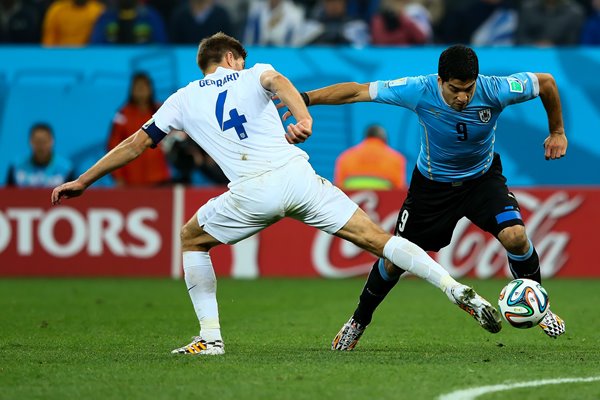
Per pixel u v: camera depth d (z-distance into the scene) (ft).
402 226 93.76
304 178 79.61
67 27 213.66
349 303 137.18
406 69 192.03
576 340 98.68
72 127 192.95
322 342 97.14
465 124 86.38
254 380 69.77
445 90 84.69
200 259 83.35
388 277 87.86
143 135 81.76
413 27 212.23
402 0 211.82
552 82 87.97
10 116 193.47
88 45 206.59
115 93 193.57
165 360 79.92
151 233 178.60
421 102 86.43
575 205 173.88
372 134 180.04
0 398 64.95
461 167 89.40
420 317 120.78
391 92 86.63
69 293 151.74
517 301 80.74
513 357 82.58
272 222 81.20
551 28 210.79
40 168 188.55
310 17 225.97
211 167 186.70
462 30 218.79
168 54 195.31
